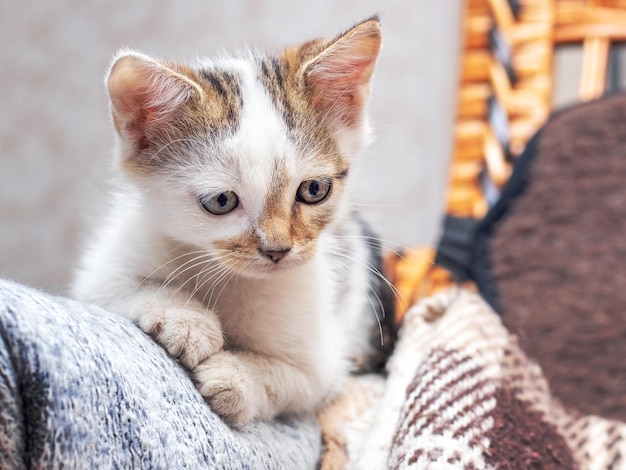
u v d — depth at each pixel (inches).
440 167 17.4
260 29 17.6
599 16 15.4
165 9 17.5
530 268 13.3
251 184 9.9
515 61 15.2
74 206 18.0
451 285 13.9
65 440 7.3
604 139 13.9
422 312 12.4
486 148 15.1
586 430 10.7
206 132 10.1
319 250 10.9
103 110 17.7
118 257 10.5
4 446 7.1
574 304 13.0
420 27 17.0
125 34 17.6
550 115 14.5
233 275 10.3
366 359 12.8
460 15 16.3
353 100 11.1
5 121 17.8
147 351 8.6
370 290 12.8
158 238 10.5
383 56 17.2
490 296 13.2
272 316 10.3
